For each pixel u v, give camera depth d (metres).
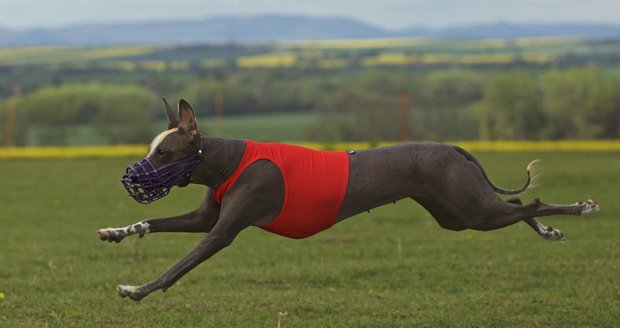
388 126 73.88
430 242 17.72
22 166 37.41
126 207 24.44
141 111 78.44
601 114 79.19
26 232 19.78
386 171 9.98
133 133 73.88
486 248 16.69
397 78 106.12
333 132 73.06
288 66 189.88
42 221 21.77
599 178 29.34
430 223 20.77
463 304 11.91
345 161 9.94
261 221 9.75
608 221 20.92
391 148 10.12
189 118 9.62
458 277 13.90
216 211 9.98
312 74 158.62
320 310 11.57
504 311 11.43
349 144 48.00
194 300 12.20
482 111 79.94
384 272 14.41
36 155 44.00
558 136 79.94
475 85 101.50
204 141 9.66
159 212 23.50
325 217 9.91
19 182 30.45
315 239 18.22
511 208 10.16
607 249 16.31
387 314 11.35
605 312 11.18
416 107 80.88
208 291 12.92
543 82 83.62
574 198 25.20
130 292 9.24
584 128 79.31
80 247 17.27
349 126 73.88
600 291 12.48
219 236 9.52
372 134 73.31
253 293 12.68
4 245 17.80
